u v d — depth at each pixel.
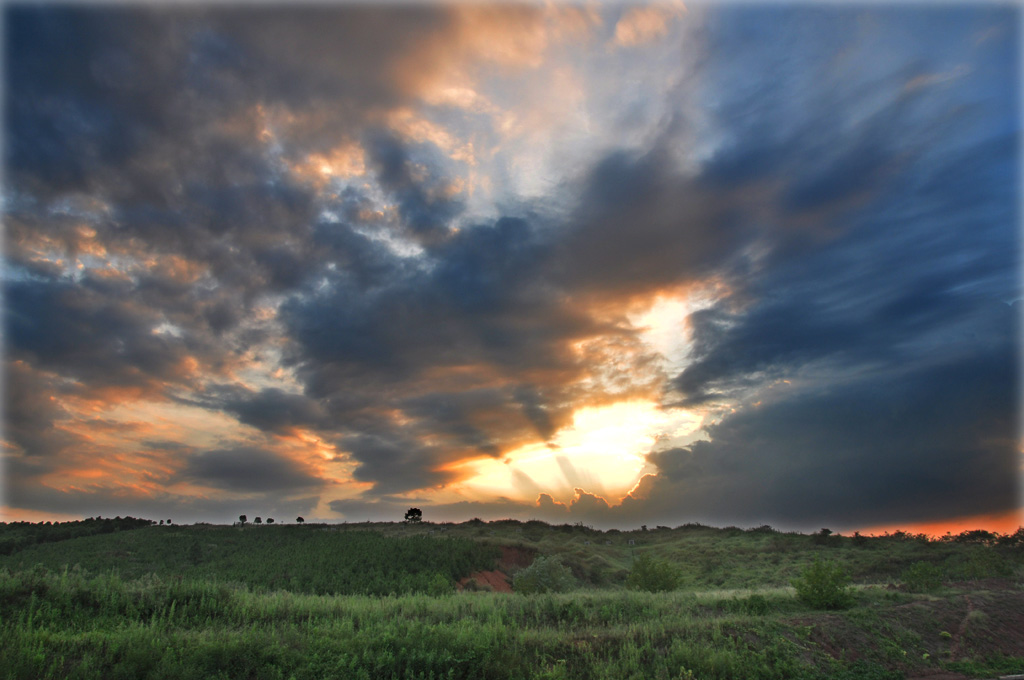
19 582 19.48
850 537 76.19
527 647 18.62
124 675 13.68
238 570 49.66
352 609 22.06
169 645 15.41
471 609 23.52
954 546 60.16
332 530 78.88
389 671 15.68
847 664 20.97
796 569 59.81
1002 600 28.98
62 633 16.08
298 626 19.83
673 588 37.16
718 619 23.00
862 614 25.12
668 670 18.41
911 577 32.94
